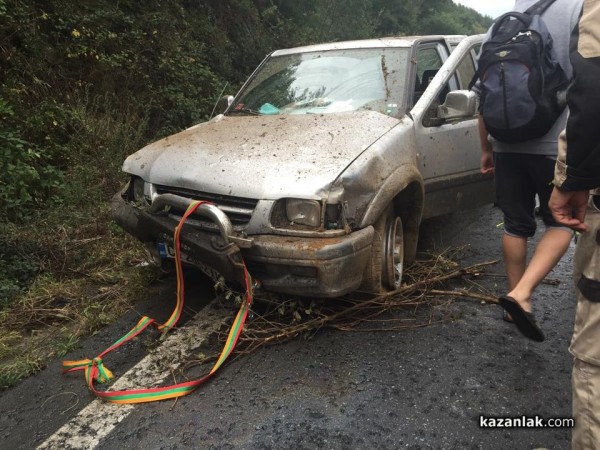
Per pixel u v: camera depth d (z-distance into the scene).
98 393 2.65
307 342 3.04
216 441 2.32
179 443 2.32
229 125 3.75
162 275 3.98
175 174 3.19
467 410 2.45
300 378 2.72
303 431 2.35
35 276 4.05
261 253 2.80
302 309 3.12
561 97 2.51
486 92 2.63
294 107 3.97
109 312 3.54
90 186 5.40
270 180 2.88
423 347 2.96
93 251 4.43
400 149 3.34
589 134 1.58
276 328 3.07
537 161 2.71
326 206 2.79
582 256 1.76
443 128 3.91
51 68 6.20
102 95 6.51
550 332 3.08
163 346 3.08
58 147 5.61
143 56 7.46
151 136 6.86
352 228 2.88
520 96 2.51
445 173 3.95
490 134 2.75
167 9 8.74
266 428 2.38
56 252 4.30
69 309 3.62
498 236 4.76
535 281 2.57
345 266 2.76
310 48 4.55
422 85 4.03
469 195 4.32
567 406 2.46
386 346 2.98
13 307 3.66
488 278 3.82
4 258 4.09
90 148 5.79
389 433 2.32
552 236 2.66
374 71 3.99
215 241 2.87
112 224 4.80
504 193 2.96
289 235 2.81
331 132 3.29
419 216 3.66
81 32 6.68
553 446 2.22
